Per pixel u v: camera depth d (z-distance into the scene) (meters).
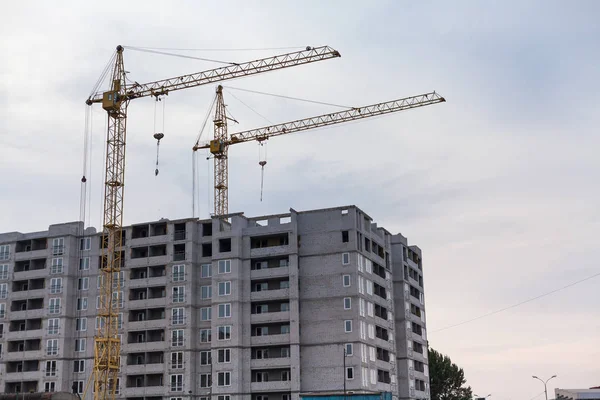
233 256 138.00
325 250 137.00
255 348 135.50
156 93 159.88
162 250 148.75
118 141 150.00
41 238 156.75
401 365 155.25
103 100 149.25
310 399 122.06
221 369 133.12
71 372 148.50
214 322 136.00
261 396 133.00
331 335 132.62
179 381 139.00
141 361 144.62
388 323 149.88
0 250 158.88
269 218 142.50
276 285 137.88
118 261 144.75
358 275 134.88
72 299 152.38
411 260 171.50
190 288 142.88
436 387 197.25
